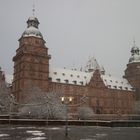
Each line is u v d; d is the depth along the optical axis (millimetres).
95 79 124250
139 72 142625
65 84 114062
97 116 91375
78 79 120938
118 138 29938
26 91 90250
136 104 135000
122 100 133625
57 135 32406
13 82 108062
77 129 44844
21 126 48344
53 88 110500
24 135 31188
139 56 147125
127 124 57312
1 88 81875
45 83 103125
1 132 34750
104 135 33719
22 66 99562
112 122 56125
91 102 120000
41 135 31750
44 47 105188
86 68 146875
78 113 94188
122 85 138625
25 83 97750
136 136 32688
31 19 106375
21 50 102875
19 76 100812
